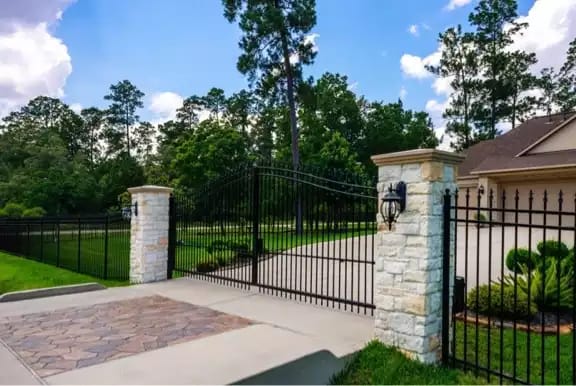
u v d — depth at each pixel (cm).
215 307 597
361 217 574
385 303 429
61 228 1130
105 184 3712
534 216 1592
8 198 3003
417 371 380
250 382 345
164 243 854
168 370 359
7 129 4297
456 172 429
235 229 752
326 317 538
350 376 380
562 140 1723
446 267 407
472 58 3394
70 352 409
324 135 2938
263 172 700
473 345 446
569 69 3247
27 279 942
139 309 588
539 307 521
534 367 387
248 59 2045
